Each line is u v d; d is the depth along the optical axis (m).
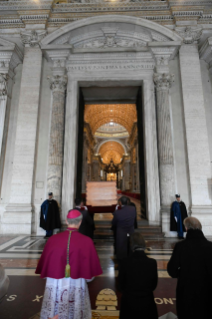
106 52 8.78
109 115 27.06
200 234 1.98
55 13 9.22
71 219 2.09
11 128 8.66
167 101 8.28
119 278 1.89
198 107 8.23
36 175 8.16
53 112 8.34
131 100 11.51
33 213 7.69
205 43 8.39
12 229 7.35
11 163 8.35
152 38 8.72
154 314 1.73
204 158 7.82
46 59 9.13
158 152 8.20
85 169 23.20
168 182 7.59
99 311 2.66
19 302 2.87
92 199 6.32
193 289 1.78
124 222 3.85
